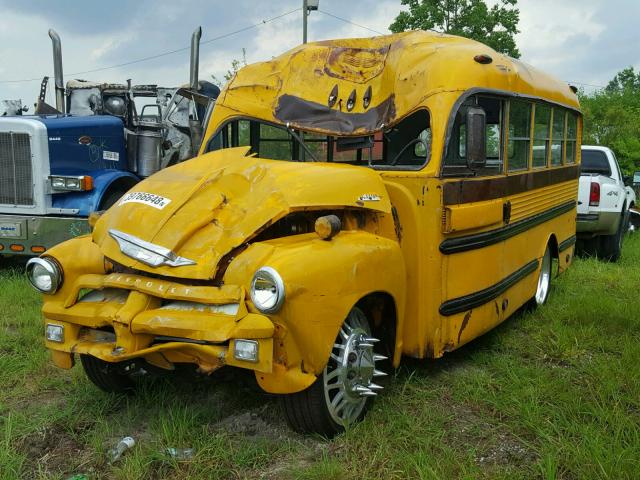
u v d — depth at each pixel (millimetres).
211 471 3553
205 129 5848
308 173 4168
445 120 4629
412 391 4688
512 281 5836
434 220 4551
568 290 8211
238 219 3877
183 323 3504
